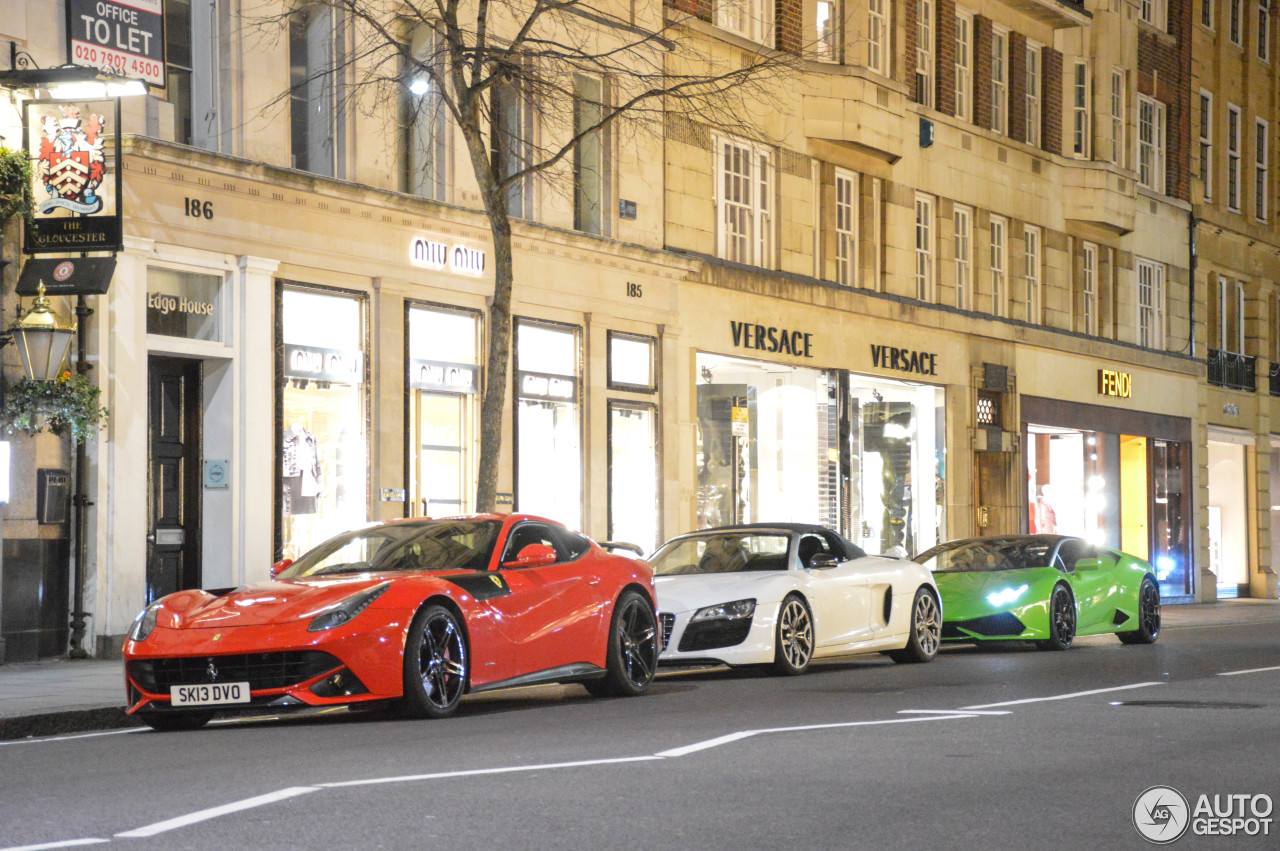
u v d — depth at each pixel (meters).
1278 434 44.28
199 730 10.57
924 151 30.84
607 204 23.78
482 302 21.30
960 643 21.67
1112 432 36.91
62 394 15.47
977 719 10.01
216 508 17.83
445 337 20.78
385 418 19.69
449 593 10.93
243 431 17.83
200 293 17.64
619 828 6.12
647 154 24.41
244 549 17.78
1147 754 8.27
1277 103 44.06
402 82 18.78
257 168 17.86
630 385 23.91
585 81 23.55
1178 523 39.56
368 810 6.50
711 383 26.28
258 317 18.02
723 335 25.78
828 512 28.12
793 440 27.52
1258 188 43.81
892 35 29.81
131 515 16.53
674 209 25.00
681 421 24.95
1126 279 37.62
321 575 11.52
